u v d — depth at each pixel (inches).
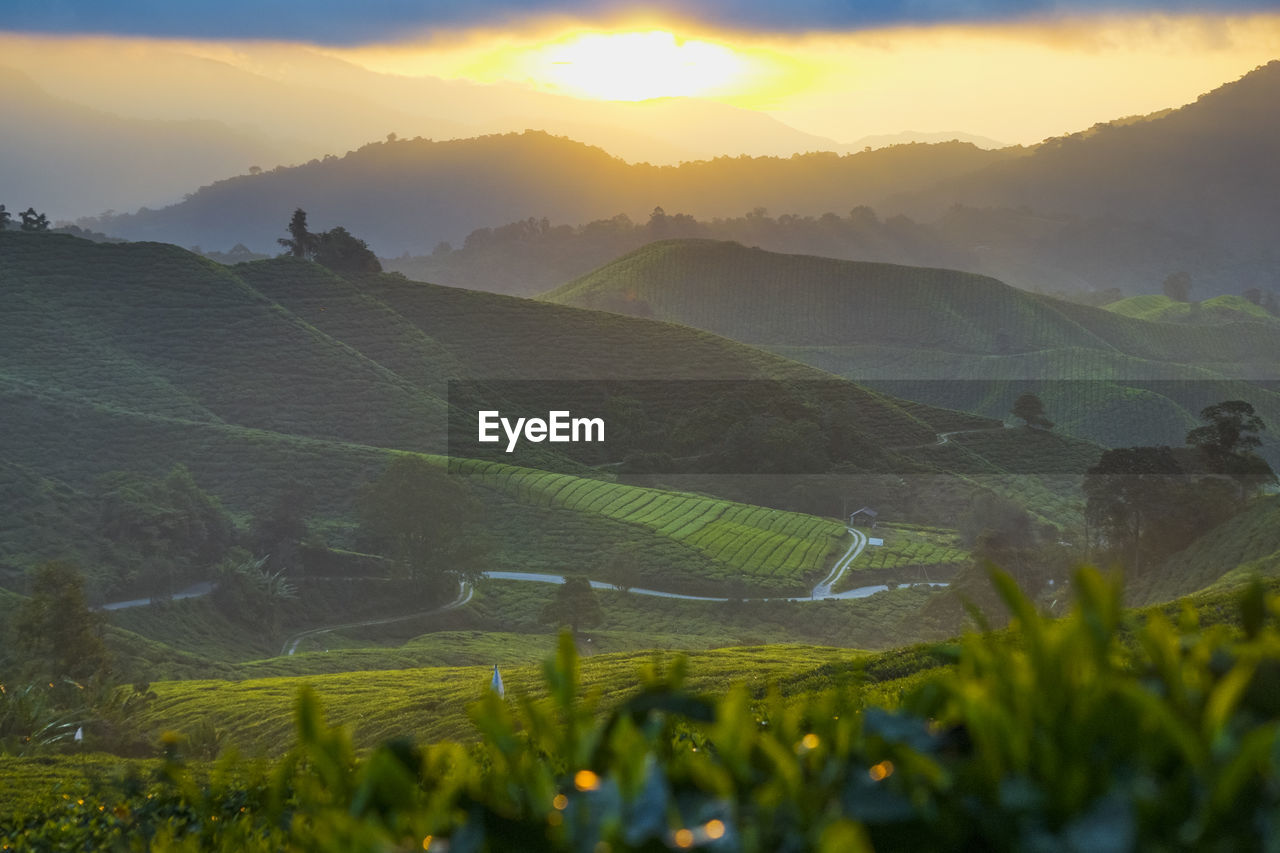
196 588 4119.1
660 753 83.9
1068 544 4557.1
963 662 68.5
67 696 2181.3
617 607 4434.1
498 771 73.6
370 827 62.5
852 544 5162.4
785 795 62.0
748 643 3809.1
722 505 5423.2
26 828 236.8
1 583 3932.1
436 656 3654.0
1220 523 3314.5
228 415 6102.4
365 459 5403.5
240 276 7440.9
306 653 3668.8
